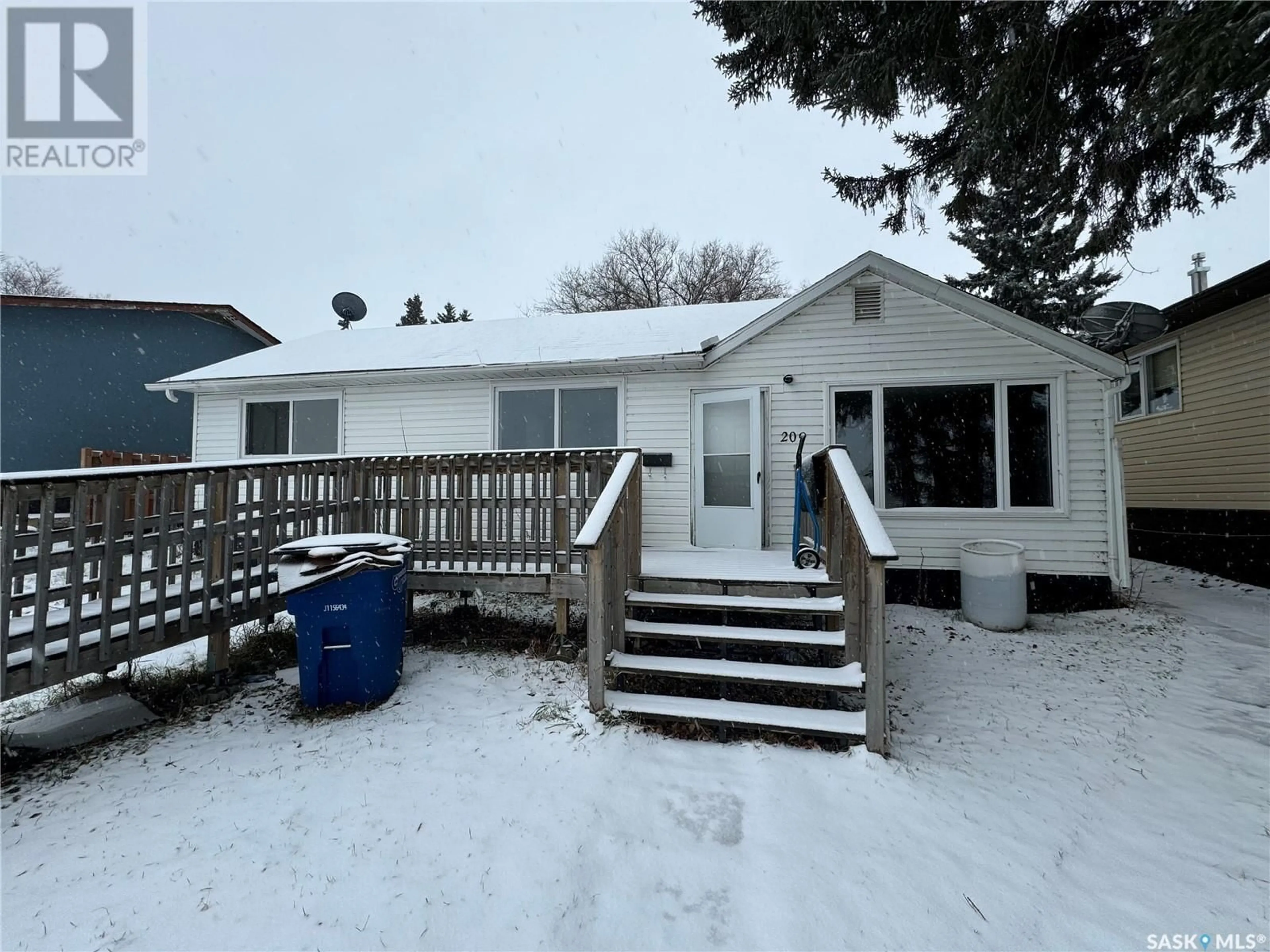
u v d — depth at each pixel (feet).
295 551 12.59
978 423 21.85
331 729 11.44
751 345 23.80
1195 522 30.45
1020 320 21.17
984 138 16.63
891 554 10.17
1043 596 21.36
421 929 6.53
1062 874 7.68
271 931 6.49
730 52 17.67
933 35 15.01
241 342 51.83
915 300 22.35
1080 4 14.06
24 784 9.52
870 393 22.77
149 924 6.59
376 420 27.71
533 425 26.16
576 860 7.63
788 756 10.39
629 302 89.51
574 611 19.71
